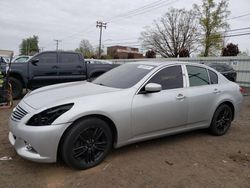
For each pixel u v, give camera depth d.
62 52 9.58
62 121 3.26
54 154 3.27
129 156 4.05
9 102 7.46
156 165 3.78
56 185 3.16
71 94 3.77
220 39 40.16
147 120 4.03
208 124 5.06
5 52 7.86
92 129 3.54
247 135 5.46
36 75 9.06
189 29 47.31
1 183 3.16
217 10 40.09
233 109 5.48
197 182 3.35
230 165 3.91
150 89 3.95
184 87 4.58
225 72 17.33
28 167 3.57
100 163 3.73
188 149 4.47
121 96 3.81
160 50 50.00
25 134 3.24
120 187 3.16
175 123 4.44
